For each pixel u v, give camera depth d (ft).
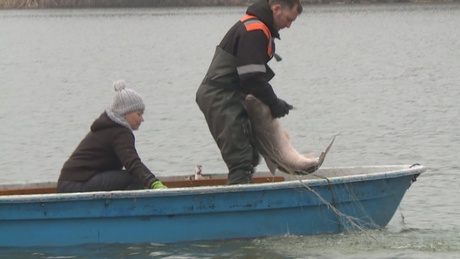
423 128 137.08
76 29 526.98
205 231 66.90
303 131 136.26
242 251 65.92
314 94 191.31
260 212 67.51
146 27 529.45
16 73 268.82
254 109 68.95
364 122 144.97
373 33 452.35
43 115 163.22
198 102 70.59
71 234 65.46
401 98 179.11
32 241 65.26
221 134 69.67
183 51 360.07
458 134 130.62
